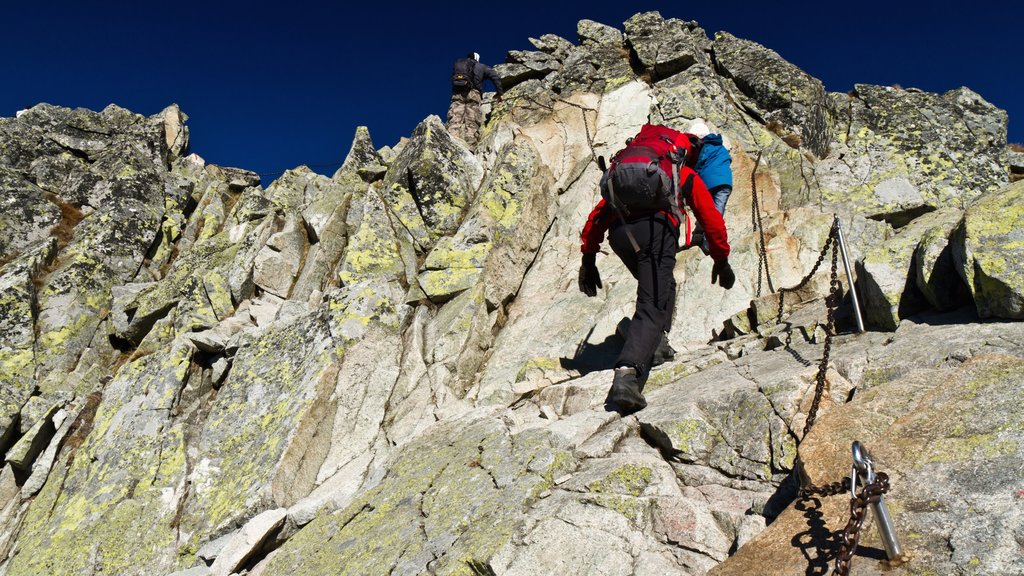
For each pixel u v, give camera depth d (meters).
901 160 12.20
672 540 4.74
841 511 4.00
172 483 9.52
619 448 5.89
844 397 5.52
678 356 8.05
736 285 9.34
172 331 14.52
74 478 10.31
